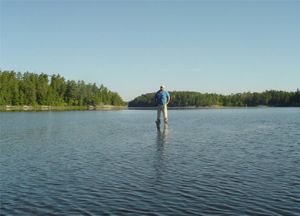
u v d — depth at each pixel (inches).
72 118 2696.9
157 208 433.4
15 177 595.8
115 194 492.1
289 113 3472.0
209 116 2834.6
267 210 421.1
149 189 513.3
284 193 484.7
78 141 1072.2
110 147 930.1
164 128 1539.1
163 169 639.8
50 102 7352.4
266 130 1393.9
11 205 450.9
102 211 426.0
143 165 677.3
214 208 430.0
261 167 648.4
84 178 582.9
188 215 408.8
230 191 497.7
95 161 727.7
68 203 456.8
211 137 1146.0
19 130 1502.2
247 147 903.1
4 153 844.0
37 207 442.9
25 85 6791.3
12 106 6441.9
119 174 606.5
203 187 519.2
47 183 553.9
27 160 748.6
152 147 917.8
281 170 621.9
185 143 992.9
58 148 923.4
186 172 613.9
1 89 6392.7
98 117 2876.5
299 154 787.4
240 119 2266.2
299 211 416.8
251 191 496.1
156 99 1572.3
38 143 1032.8
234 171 617.3
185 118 2474.2
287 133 1262.3
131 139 1107.3
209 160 721.6
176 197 474.3
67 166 680.4
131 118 2630.4
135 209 431.2
